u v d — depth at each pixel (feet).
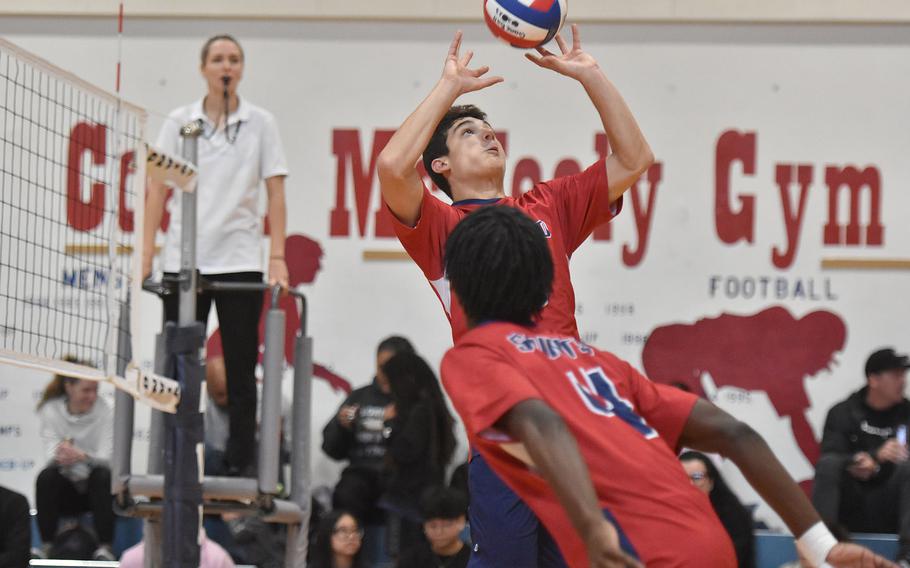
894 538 56.24
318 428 69.92
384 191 29.19
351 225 71.61
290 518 43.86
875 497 58.34
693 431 21.49
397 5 72.28
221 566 49.98
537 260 21.70
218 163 50.08
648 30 71.67
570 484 18.43
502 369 20.07
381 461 60.90
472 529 26.96
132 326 40.42
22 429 68.90
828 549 20.03
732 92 71.41
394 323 70.90
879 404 61.41
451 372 20.76
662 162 71.15
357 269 71.36
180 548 39.93
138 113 41.42
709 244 70.69
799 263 70.38
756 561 54.60
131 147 70.23
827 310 70.08
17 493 54.29
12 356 36.14
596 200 31.17
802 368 69.67
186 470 40.29
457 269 21.83
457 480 59.41
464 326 28.66
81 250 68.28
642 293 70.49
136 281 40.75
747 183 70.95
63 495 63.21
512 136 71.56
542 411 19.13
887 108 70.95
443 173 32.22
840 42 71.36
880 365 60.85
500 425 19.70
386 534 58.95
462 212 30.71
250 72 72.54
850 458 58.75
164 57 72.74
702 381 69.87
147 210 49.70
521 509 25.68
